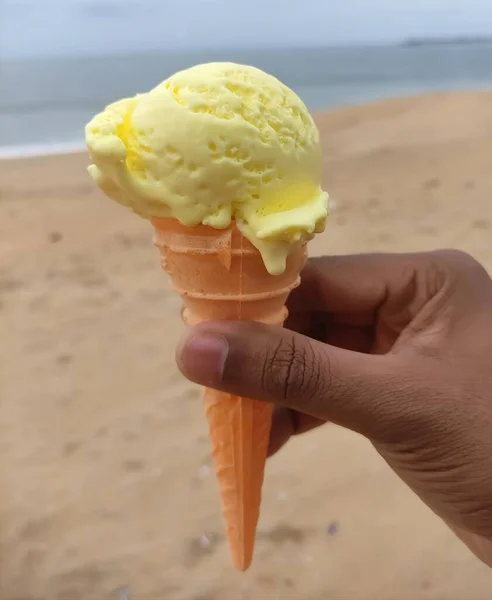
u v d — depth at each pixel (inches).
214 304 5.4
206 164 4.6
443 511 6.7
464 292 6.9
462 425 5.7
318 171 5.1
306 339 5.6
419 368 5.8
